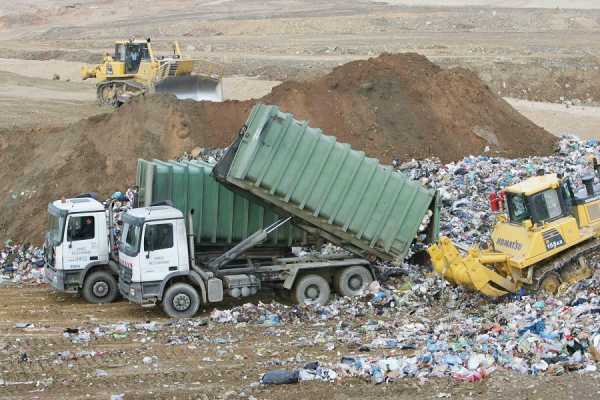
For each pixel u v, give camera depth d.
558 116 49.06
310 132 20.28
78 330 18.52
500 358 14.78
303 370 14.85
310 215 20.89
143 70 48.84
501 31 88.12
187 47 85.19
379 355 15.85
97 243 21.56
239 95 57.22
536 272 18.67
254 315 19.69
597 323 15.60
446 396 13.48
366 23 95.81
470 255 18.75
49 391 14.48
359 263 21.22
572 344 14.77
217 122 32.31
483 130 32.97
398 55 35.72
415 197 21.20
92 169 30.30
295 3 124.00
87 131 31.92
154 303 19.70
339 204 20.89
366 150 31.66
